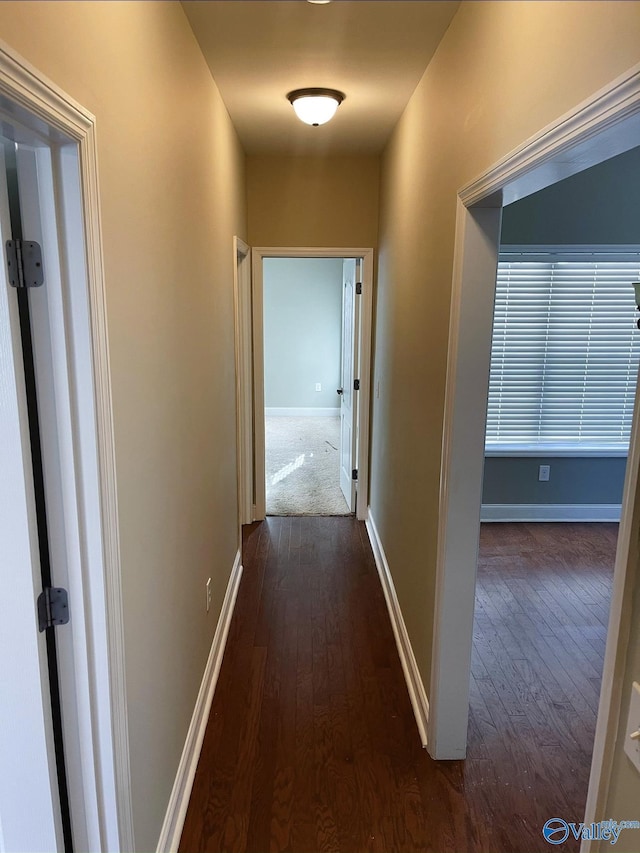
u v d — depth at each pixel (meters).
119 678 1.25
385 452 3.53
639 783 0.76
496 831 1.84
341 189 3.95
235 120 3.05
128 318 1.27
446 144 1.97
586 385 4.34
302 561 3.78
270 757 2.12
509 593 3.38
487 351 1.81
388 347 3.42
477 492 1.92
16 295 1.02
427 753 2.15
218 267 2.62
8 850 1.23
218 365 2.65
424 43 2.06
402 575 2.85
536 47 1.20
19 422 1.04
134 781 1.38
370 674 2.63
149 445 1.47
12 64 0.76
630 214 4.01
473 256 1.74
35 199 0.99
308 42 2.08
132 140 1.30
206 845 1.78
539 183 1.35
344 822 1.86
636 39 0.83
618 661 0.80
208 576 2.43
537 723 2.31
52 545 1.13
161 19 1.54
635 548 0.76
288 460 6.09
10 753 1.18
